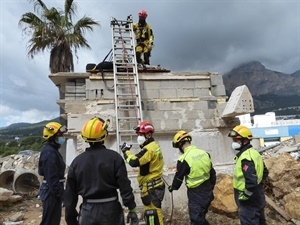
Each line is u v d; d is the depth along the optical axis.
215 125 7.59
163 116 7.32
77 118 6.84
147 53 8.08
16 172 8.75
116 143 6.91
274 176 6.62
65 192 3.02
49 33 14.20
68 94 7.16
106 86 7.17
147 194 4.54
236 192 4.19
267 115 42.03
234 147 4.25
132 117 6.70
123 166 3.04
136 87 6.93
